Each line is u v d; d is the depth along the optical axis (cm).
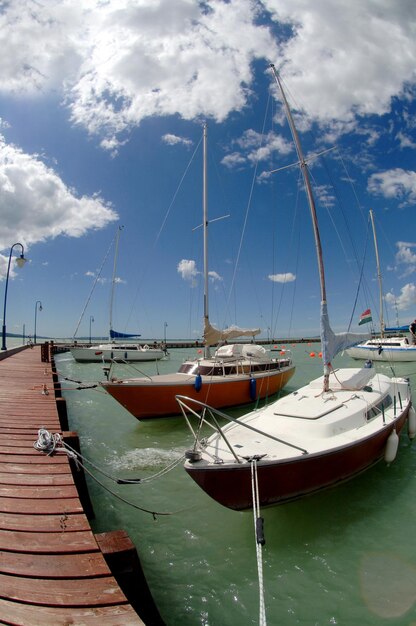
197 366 1302
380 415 766
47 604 275
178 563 490
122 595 287
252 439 626
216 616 400
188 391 1174
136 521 596
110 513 621
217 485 531
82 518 400
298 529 562
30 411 897
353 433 660
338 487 682
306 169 895
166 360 3747
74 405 1477
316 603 416
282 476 553
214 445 606
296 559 493
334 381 872
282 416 702
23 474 518
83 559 330
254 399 1331
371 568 472
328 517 592
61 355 4628
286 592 434
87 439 1030
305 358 4016
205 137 1580
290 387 1802
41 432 638
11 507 423
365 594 428
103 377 2381
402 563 481
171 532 564
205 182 1548
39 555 335
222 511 627
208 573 470
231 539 544
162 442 1001
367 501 638
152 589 440
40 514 409
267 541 535
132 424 1184
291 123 909
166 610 408
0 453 603
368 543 524
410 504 627
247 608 411
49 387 1244
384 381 945
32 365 2000
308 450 584
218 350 1472
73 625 255
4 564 321
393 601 417
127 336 4088
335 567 475
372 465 727
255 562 489
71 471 538
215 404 1233
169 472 793
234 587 444
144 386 1112
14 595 283
